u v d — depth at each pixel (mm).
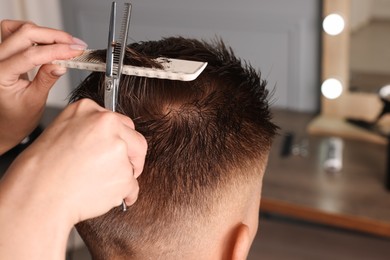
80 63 584
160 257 651
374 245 1914
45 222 457
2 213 456
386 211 1530
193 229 637
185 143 616
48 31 645
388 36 1848
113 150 465
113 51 543
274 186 1670
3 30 708
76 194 459
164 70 545
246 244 644
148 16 2213
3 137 755
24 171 462
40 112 728
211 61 669
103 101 637
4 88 688
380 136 1863
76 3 2336
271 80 2133
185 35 2191
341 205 1571
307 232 1995
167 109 624
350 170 1730
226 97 643
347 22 1880
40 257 457
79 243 1721
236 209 656
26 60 624
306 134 1955
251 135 649
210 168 621
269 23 2045
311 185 1668
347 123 1967
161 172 615
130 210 624
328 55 1943
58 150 464
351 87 1964
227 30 2123
